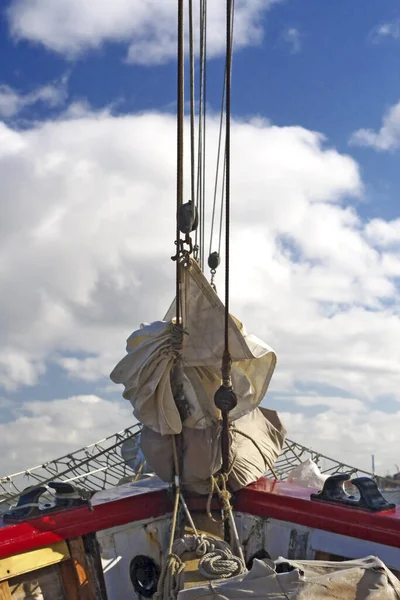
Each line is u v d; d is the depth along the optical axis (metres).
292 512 7.94
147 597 7.90
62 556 7.50
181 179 7.20
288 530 7.98
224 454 7.89
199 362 7.80
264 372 8.16
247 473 8.34
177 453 8.05
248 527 8.28
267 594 5.29
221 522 7.92
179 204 7.28
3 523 7.53
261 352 7.92
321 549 7.61
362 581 5.41
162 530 8.21
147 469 10.45
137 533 8.07
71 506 7.82
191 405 8.02
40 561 7.35
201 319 7.78
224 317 7.70
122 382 8.04
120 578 7.84
